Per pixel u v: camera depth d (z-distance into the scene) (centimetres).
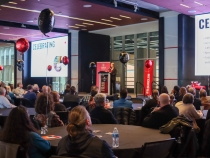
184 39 1123
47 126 368
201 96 682
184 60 1125
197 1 905
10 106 639
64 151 216
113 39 1670
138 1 1046
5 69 2317
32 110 586
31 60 1919
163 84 1172
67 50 1595
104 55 1617
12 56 2247
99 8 1008
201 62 1084
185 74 1131
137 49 1557
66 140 224
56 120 382
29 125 246
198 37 1094
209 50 1062
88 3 941
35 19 1224
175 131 342
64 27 1427
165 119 388
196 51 1098
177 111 427
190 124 351
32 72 1909
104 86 1318
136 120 631
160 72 1179
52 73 1712
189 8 1004
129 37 1596
